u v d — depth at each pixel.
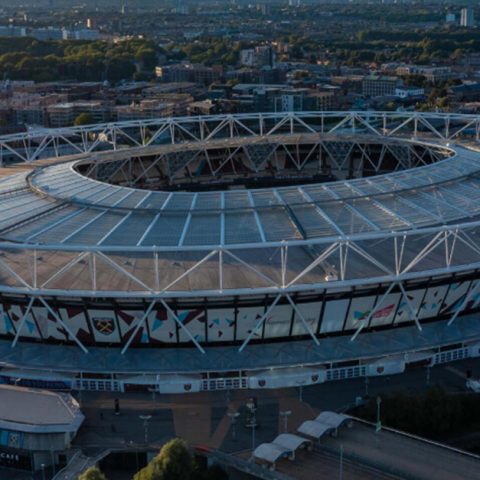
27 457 112.56
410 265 120.56
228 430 114.31
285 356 124.06
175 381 123.12
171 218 139.12
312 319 126.38
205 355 124.81
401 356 128.50
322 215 139.00
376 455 106.75
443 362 130.62
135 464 112.12
